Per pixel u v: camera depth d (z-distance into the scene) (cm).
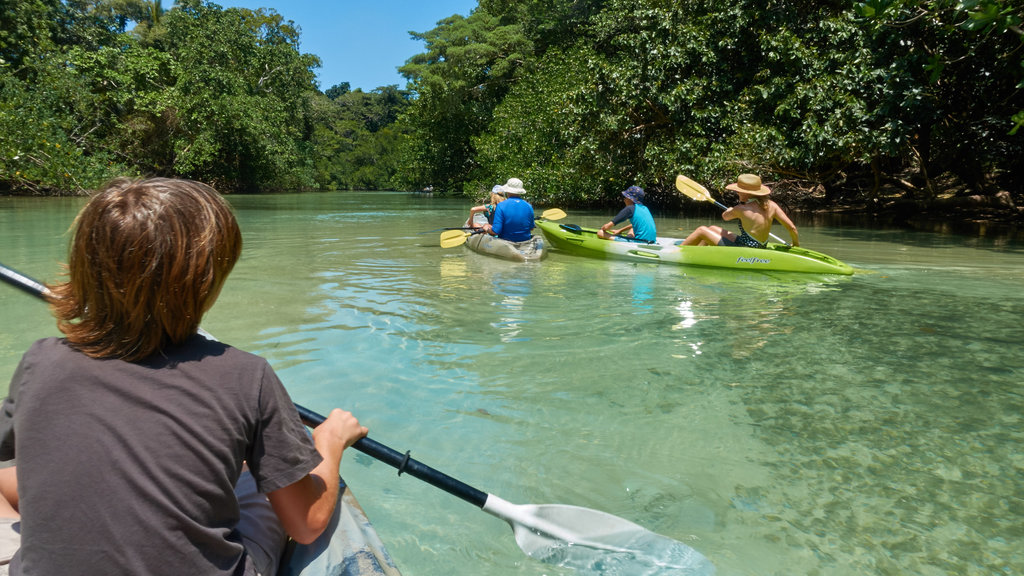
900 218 1342
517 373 319
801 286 557
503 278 586
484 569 173
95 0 3247
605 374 320
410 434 248
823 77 1120
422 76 2583
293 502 126
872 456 237
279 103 2803
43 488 101
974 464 231
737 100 1291
